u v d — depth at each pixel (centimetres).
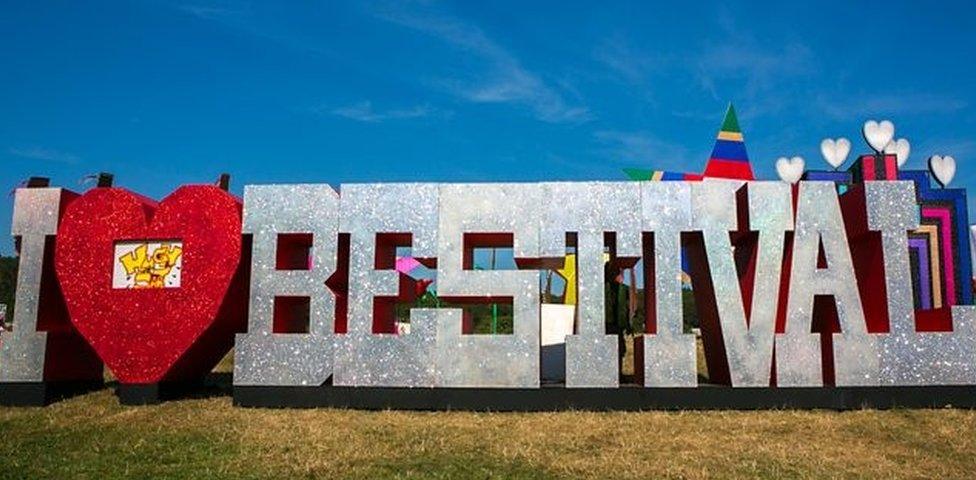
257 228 1244
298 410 1179
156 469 877
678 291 1190
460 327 1197
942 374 1159
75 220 1277
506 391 1177
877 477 838
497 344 1188
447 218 1220
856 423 1070
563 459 908
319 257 1230
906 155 1869
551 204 1214
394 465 888
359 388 1194
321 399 1196
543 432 1038
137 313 1249
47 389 1270
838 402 1152
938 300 1655
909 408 1148
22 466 891
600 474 848
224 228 1252
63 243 1271
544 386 1180
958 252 1680
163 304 1248
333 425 1081
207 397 1301
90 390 1405
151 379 1241
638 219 1207
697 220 1208
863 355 1162
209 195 1262
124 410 1195
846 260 1185
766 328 1177
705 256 1214
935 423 1066
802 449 946
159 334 1244
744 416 1119
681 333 1180
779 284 1191
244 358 1213
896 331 1168
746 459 903
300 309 1384
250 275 1296
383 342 1200
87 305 1253
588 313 1191
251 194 1254
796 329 1175
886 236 1190
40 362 1265
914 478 836
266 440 1002
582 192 1216
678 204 1211
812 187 1202
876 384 1155
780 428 1048
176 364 1247
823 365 1245
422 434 1030
